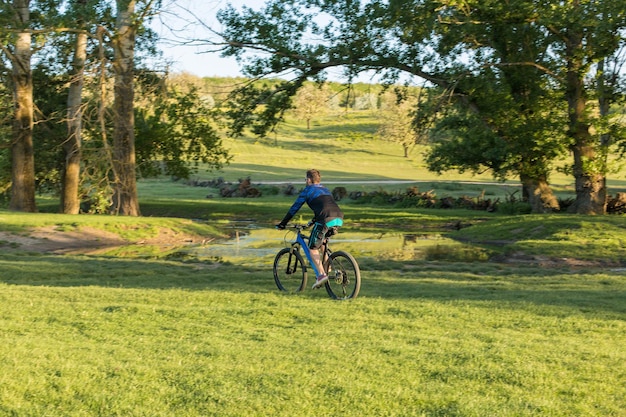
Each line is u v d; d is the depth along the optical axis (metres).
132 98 31.92
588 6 26.11
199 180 85.06
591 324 7.99
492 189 67.62
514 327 7.81
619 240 22.41
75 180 35.31
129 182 32.31
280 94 32.62
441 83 30.52
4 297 9.45
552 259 20.52
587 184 30.61
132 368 5.63
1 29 27.95
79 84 32.62
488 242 25.05
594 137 29.88
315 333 7.27
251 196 63.22
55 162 37.22
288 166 105.69
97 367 5.66
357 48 29.69
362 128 151.25
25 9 30.75
